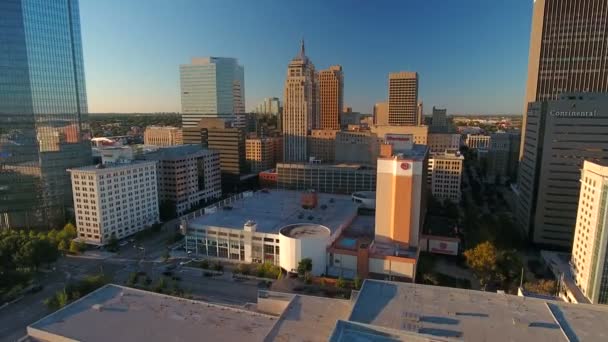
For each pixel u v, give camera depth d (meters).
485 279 143.25
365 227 193.50
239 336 81.50
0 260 147.38
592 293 124.88
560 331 76.94
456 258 176.50
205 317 89.38
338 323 67.88
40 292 141.62
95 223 186.88
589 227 130.25
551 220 182.50
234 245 174.25
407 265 148.25
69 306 93.56
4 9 196.25
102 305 94.00
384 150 164.12
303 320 85.56
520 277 146.00
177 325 85.44
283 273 158.12
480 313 84.00
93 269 162.75
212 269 162.50
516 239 189.12
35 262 151.00
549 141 178.00
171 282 149.50
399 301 89.44
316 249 155.00
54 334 81.25
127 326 84.81
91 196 185.25
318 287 144.88
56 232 188.62
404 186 157.12
